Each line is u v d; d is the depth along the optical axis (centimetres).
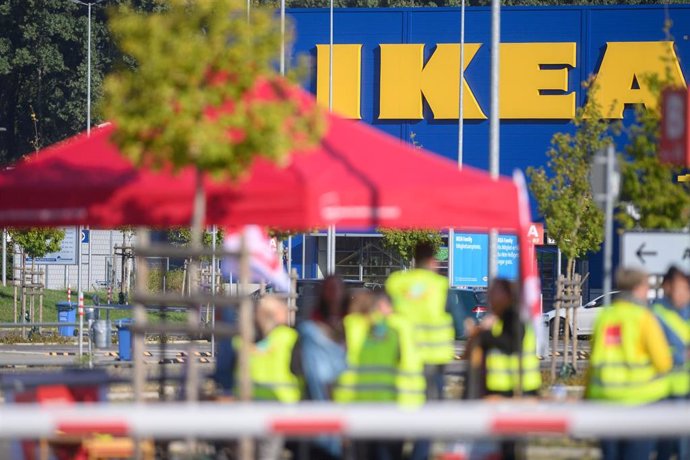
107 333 6594
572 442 3316
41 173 2688
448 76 12350
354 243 12962
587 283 12012
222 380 2900
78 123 18075
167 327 2433
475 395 2778
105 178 2622
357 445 2559
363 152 2673
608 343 2534
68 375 2922
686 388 2716
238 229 3186
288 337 2559
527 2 19988
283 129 2405
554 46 12112
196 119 2389
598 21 12144
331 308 2567
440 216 2517
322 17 12681
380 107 12469
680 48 12025
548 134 12162
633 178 4019
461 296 8712
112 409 1919
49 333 8756
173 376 3075
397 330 2500
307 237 12988
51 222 2595
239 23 2456
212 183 2502
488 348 2797
